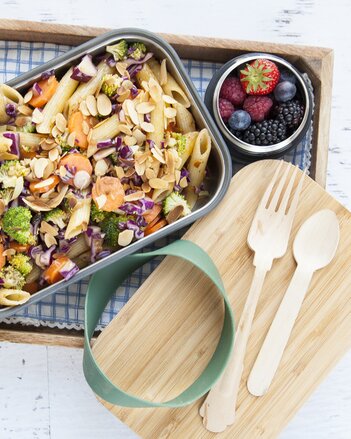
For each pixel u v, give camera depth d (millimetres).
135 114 548
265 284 578
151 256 562
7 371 633
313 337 579
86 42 548
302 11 635
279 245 571
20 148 546
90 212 554
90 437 635
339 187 636
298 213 578
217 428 576
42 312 589
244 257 577
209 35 632
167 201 556
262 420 577
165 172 551
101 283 564
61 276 550
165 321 579
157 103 551
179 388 578
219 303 578
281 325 574
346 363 637
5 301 538
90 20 627
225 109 562
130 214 551
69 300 589
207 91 574
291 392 578
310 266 575
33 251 550
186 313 579
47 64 547
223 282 577
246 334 570
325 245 575
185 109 562
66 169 542
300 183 571
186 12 630
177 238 596
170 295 578
